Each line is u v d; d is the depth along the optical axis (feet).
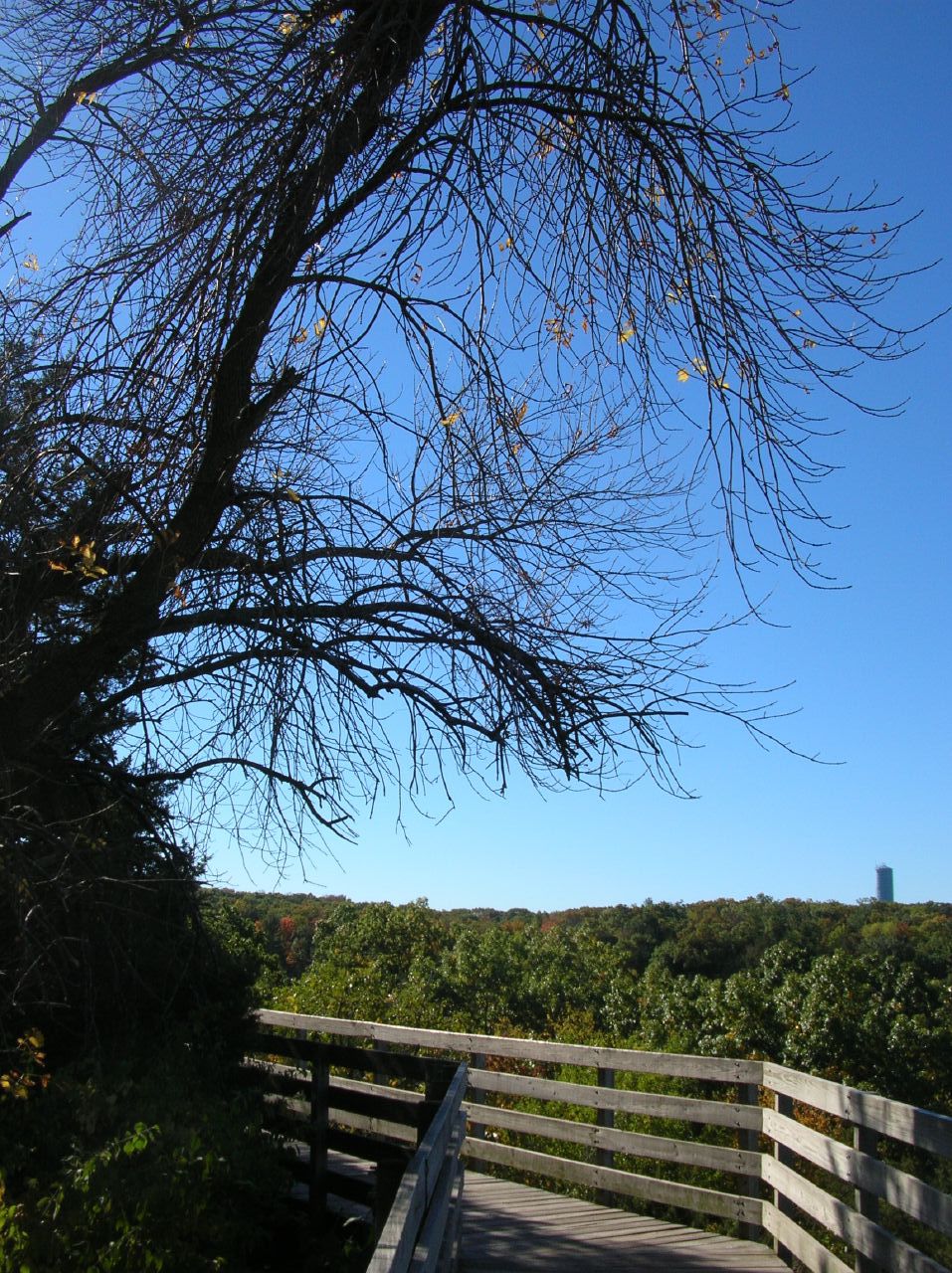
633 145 19.17
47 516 17.81
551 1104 39.65
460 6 19.19
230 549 20.12
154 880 20.02
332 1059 23.72
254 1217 20.35
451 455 20.11
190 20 18.53
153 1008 22.88
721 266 18.34
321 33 18.84
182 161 18.39
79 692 18.66
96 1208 16.53
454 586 20.49
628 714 19.20
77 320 18.01
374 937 93.20
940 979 92.07
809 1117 41.29
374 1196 16.42
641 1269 21.30
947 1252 19.65
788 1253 22.44
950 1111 69.62
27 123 20.29
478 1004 83.56
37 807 19.69
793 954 89.15
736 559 18.76
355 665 20.75
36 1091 18.78
